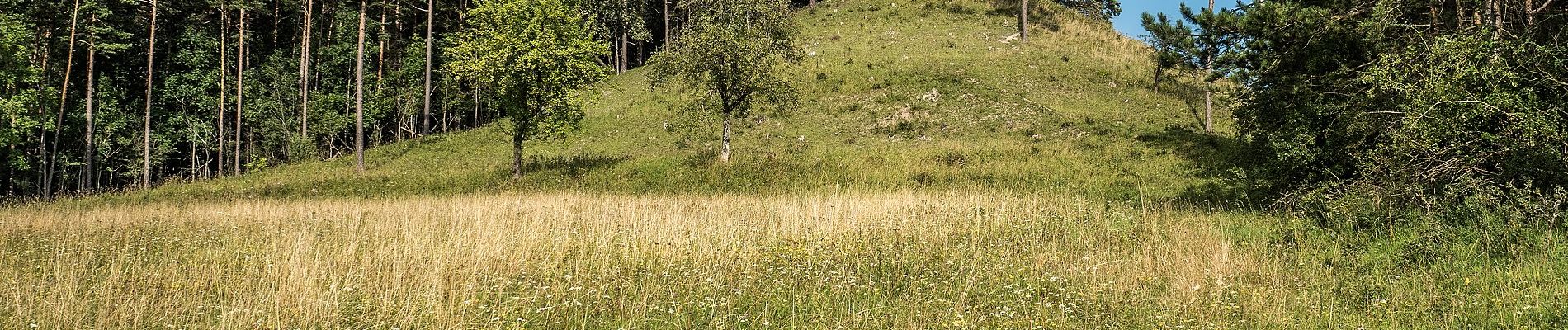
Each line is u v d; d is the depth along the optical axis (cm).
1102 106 2867
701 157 2177
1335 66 1230
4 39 2467
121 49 3234
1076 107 2838
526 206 1332
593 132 2903
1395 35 1146
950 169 1978
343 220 1179
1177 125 2580
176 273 738
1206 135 2319
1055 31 4159
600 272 721
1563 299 559
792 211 1134
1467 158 855
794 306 593
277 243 926
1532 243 714
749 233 952
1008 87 3038
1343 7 1273
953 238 914
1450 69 859
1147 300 604
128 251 911
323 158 3297
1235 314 569
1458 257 715
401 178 2242
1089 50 3697
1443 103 844
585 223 1083
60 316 582
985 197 1447
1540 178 808
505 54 1992
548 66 2034
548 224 1045
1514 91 815
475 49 2066
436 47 4003
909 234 950
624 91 3553
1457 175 869
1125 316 567
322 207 1523
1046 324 536
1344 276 705
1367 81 934
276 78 3694
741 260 775
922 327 548
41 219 1359
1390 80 895
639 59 5031
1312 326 556
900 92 2998
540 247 855
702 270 728
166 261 846
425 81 3828
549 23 2072
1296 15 1293
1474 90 838
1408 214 848
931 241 908
